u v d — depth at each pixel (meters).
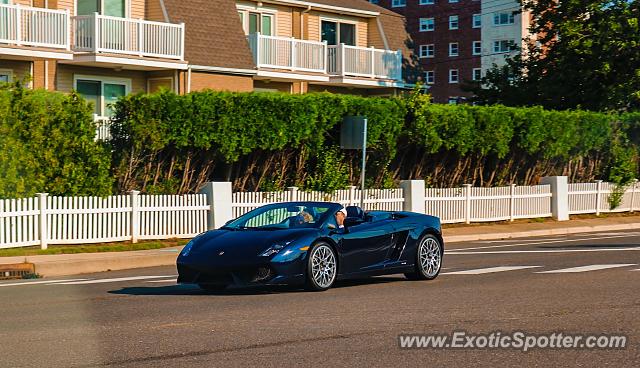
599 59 41.12
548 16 43.94
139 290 15.36
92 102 23.89
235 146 25.92
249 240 14.12
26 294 15.05
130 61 31.16
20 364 8.79
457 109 31.81
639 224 35.34
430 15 92.88
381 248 15.29
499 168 34.59
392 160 31.17
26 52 28.56
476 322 10.87
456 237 28.98
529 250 22.77
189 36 33.84
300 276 14.07
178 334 10.33
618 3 41.03
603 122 37.56
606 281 14.93
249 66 35.44
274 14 38.91
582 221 35.19
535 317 11.20
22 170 22.47
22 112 22.52
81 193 23.38
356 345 9.50
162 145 24.77
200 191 25.94
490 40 88.12
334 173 28.45
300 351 9.22
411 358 8.85
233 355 9.07
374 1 95.94
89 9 32.16
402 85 41.78
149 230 24.42
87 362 8.84
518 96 44.62
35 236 22.39
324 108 27.92
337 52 39.59
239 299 13.57
